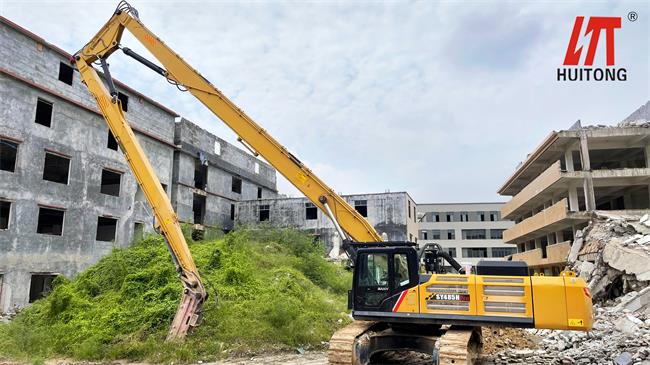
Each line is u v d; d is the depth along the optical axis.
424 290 9.95
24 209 21.88
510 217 46.09
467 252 69.62
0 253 20.58
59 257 23.45
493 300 9.51
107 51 13.45
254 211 41.03
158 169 31.86
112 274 17.50
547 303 9.20
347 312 17.89
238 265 18.23
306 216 40.03
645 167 30.78
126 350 12.51
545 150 31.91
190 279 13.16
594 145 30.30
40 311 16.25
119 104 13.66
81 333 13.58
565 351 11.98
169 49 12.73
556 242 34.66
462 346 9.08
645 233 20.62
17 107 21.98
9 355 12.70
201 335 13.14
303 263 25.09
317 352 13.12
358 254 10.62
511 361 11.41
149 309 14.27
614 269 20.20
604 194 33.28
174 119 34.50
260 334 13.52
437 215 71.00
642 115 33.44
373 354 11.64
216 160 39.06
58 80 24.34
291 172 11.78
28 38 22.77
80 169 25.31
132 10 13.26
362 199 38.91
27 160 22.28
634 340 11.48
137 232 29.16
